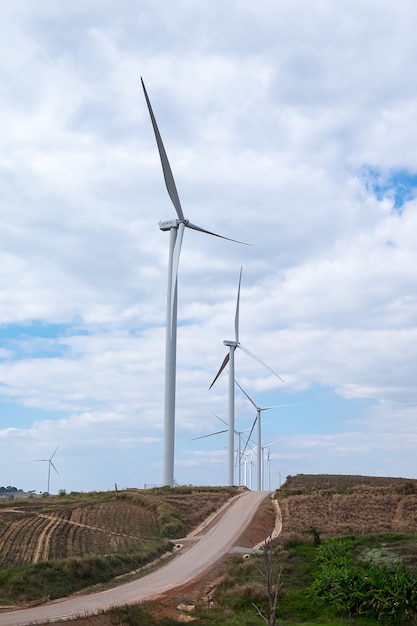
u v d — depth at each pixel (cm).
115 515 7612
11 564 4831
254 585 4178
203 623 3550
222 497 9850
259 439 13800
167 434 9662
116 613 3572
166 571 5175
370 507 8288
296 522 7650
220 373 12950
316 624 3434
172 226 9975
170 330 9662
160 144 9519
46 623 3284
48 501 8812
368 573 3875
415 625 3428
